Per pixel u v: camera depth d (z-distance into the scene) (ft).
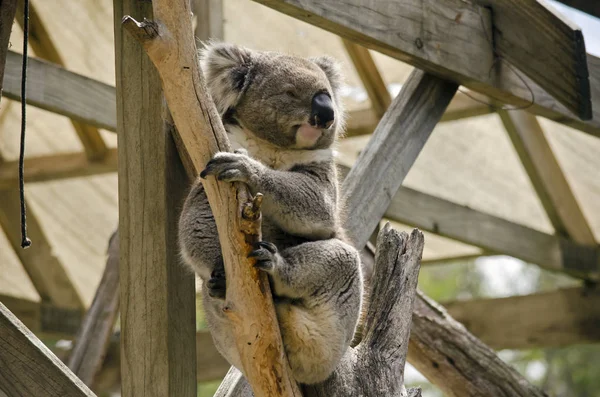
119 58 27.71
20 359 24.25
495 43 36.88
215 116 20.65
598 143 52.90
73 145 51.44
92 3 44.73
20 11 44.09
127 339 26.86
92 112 40.83
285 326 24.03
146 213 27.07
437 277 118.62
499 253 53.26
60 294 58.49
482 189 57.11
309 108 27.43
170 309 26.61
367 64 48.39
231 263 20.86
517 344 54.90
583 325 53.98
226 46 28.27
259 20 45.73
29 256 56.44
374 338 29.04
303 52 48.39
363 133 50.80
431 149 54.19
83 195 54.70
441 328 38.55
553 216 56.08
